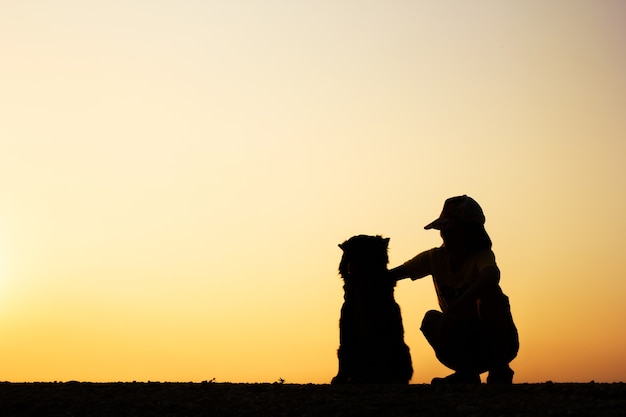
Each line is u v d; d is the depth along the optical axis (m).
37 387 8.71
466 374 9.10
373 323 9.84
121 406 7.48
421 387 8.42
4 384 9.06
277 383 9.13
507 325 8.85
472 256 8.98
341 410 7.12
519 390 8.02
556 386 8.12
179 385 8.91
